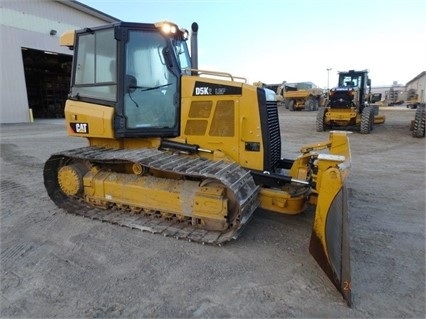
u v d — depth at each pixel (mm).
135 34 3953
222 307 2498
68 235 3771
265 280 2854
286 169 4773
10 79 18203
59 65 23641
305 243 3551
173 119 4102
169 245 3494
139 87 4051
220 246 3455
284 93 28812
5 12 17547
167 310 2465
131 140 4395
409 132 12961
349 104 13016
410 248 3436
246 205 3311
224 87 3889
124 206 4230
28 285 2803
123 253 3340
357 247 3463
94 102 4258
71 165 4469
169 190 3764
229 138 3932
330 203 2758
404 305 2510
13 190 5523
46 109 24234
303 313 2426
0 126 16672
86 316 2406
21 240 3660
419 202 4875
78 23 22062
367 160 8000
